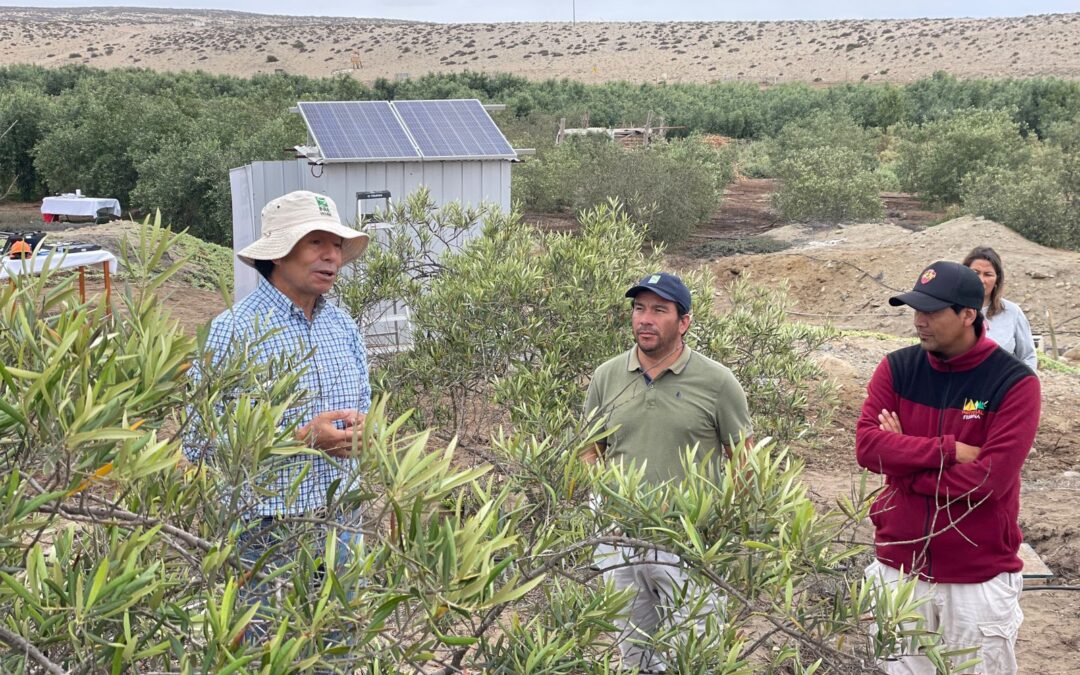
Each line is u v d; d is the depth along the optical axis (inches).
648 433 133.9
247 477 63.6
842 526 79.0
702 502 72.5
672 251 847.1
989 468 120.6
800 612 76.9
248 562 72.7
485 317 206.5
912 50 4399.6
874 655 76.6
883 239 805.9
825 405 255.0
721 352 218.4
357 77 4874.5
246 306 116.3
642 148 972.6
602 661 75.2
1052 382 383.6
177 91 1317.7
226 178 822.5
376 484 64.9
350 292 214.2
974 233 749.3
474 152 386.3
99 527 64.3
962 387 125.5
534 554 73.0
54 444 51.2
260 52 5280.5
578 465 84.0
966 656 125.0
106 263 210.8
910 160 1186.0
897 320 642.2
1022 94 2028.8
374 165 375.6
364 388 124.6
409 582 57.6
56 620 50.9
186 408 69.4
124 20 7037.4
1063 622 190.2
